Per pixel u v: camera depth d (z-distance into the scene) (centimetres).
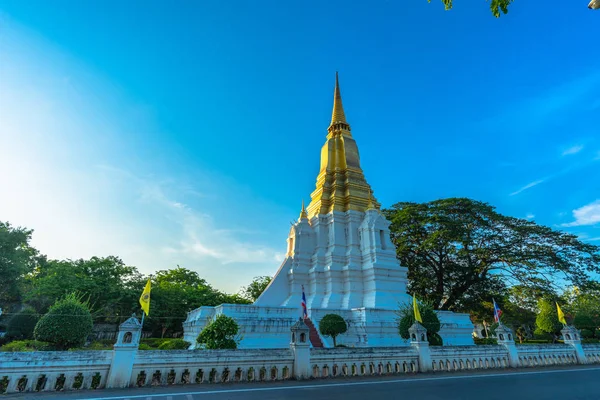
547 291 4388
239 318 2848
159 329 5141
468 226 4784
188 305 5334
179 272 6800
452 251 4803
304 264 4219
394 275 3953
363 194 4653
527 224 4612
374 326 3064
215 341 2005
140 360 1507
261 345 2809
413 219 4981
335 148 5116
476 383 1733
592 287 4197
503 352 2456
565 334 2925
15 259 4097
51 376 1371
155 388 1440
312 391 1443
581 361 2761
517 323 6228
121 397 1267
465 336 3566
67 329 1870
